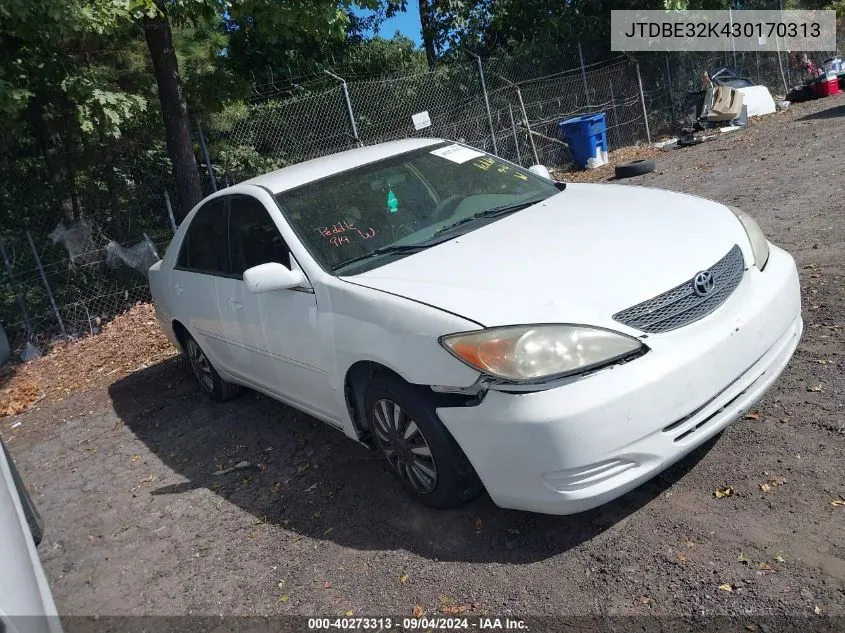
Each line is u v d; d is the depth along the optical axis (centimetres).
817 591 256
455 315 304
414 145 474
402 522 352
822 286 503
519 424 282
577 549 305
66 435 595
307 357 389
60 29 745
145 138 1088
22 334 910
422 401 321
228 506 412
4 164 1056
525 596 287
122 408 625
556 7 1619
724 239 342
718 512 307
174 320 564
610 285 305
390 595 305
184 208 988
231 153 1193
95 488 478
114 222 1044
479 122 1380
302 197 423
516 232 368
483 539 325
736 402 316
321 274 375
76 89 857
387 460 362
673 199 399
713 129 1451
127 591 356
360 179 434
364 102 1254
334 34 964
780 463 327
